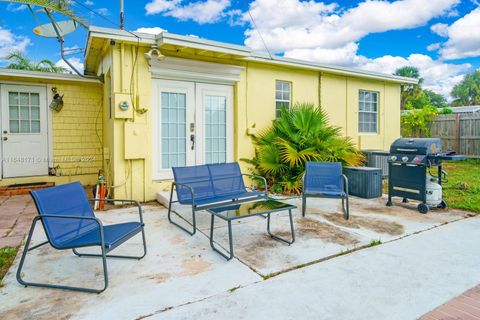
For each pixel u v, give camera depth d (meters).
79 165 8.09
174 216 5.05
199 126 6.85
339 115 9.08
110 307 2.44
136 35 5.58
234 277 2.92
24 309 2.43
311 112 7.37
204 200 4.49
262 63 7.52
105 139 7.55
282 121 7.38
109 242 2.76
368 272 3.01
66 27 6.88
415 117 14.40
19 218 5.04
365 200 6.25
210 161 7.03
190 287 2.74
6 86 7.30
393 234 4.12
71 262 3.30
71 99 7.96
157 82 6.30
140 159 6.08
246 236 4.07
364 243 3.79
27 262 3.30
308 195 4.99
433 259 3.31
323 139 7.22
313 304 2.46
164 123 6.42
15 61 11.20
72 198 3.17
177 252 3.55
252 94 7.45
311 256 3.40
